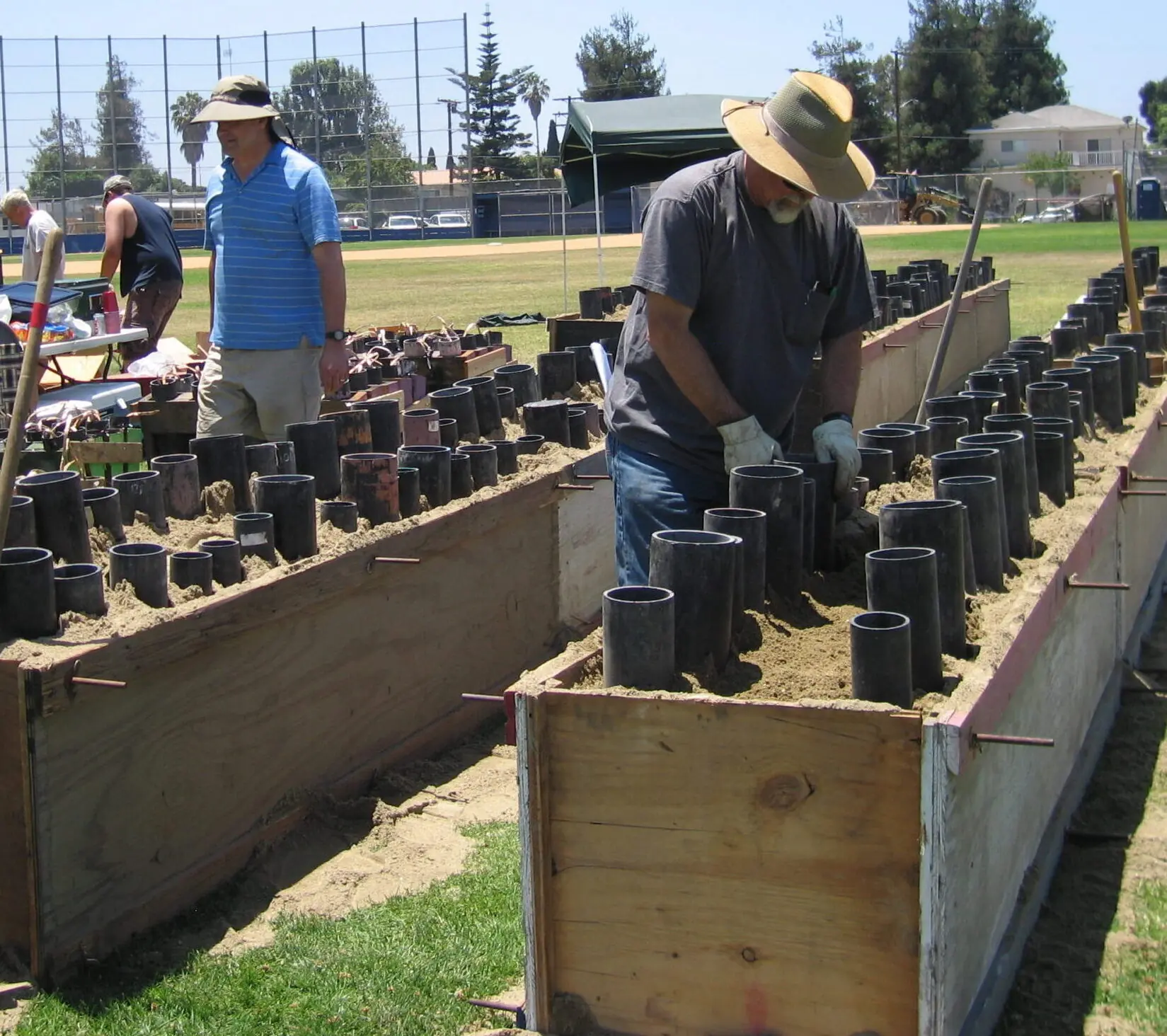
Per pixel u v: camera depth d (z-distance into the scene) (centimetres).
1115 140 8462
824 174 346
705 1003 279
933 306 1221
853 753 261
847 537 405
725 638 307
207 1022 312
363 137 5747
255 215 581
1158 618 606
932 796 254
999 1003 308
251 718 393
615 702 277
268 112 573
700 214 357
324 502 491
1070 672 404
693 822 275
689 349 360
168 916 360
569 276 2773
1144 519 579
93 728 336
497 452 545
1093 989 322
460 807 436
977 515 361
